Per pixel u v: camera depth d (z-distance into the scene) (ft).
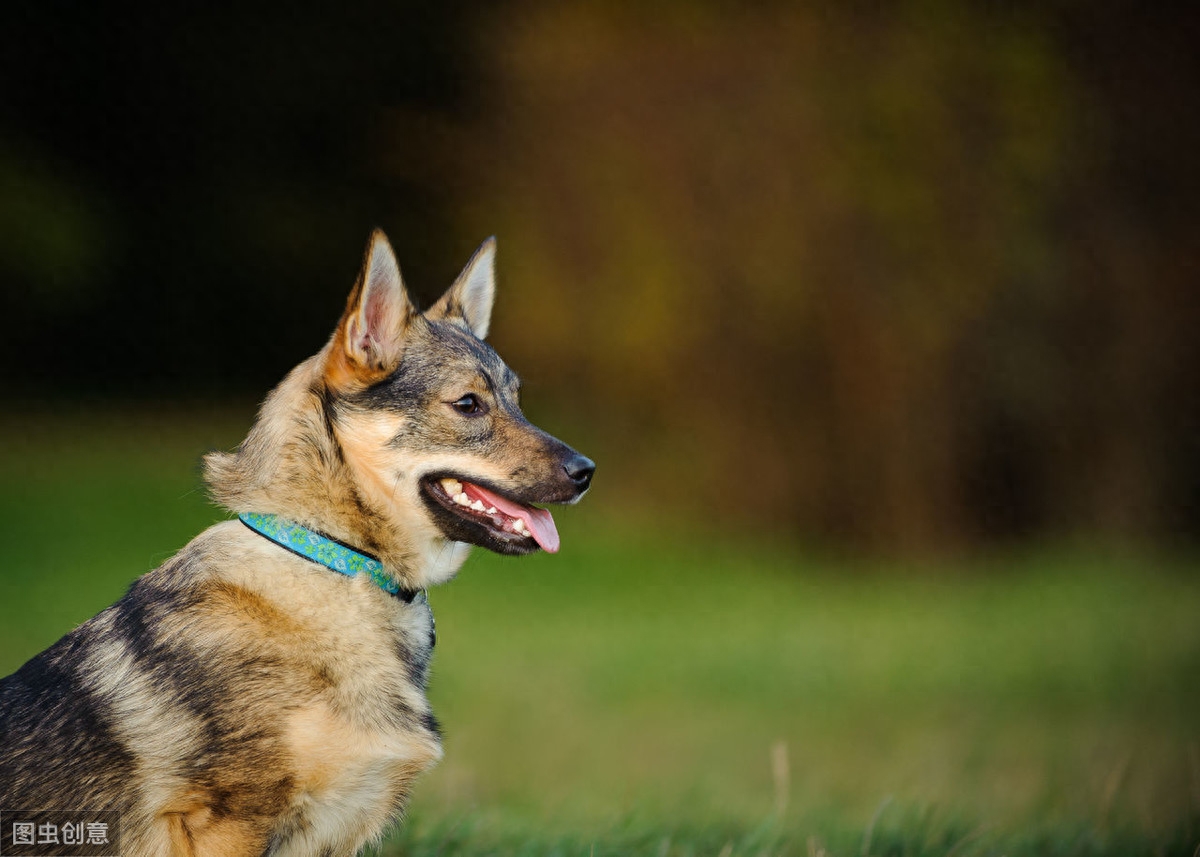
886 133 57.00
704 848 18.71
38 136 73.67
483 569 52.95
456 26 68.28
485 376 16.12
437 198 66.18
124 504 54.49
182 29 76.07
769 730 36.52
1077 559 59.98
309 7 76.43
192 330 78.02
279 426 14.96
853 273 57.82
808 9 57.62
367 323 15.17
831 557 59.21
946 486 59.52
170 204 77.30
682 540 58.65
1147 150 60.44
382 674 14.34
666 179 58.54
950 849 18.40
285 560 14.32
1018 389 59.72
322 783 13.62
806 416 59.52
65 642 14.21
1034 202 58.85
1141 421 62.18
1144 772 29.63
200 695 13.41
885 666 43.27
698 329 59.16
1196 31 59.72
